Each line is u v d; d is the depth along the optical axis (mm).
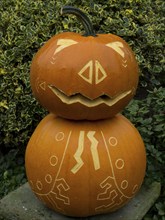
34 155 847
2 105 1132
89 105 785
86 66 766
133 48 1244
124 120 884
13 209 930
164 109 1100
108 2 1283
